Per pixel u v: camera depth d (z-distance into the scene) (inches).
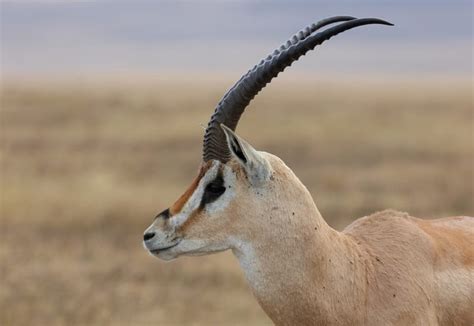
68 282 1277.1
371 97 5403.5
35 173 2161.7
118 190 1897.1
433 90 6614.2
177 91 5698.8
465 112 4242.1
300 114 3991.1
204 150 673.6
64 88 5954.7
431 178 2170.3
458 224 732.7
